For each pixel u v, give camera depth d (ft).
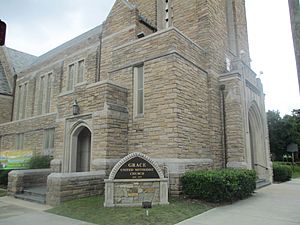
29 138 61.67
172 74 33.45
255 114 50.85
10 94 85.56
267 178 49.55
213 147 38.70
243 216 22.56
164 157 32.19
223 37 48.88
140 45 38.14
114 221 20.95
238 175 30.27
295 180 57.41
